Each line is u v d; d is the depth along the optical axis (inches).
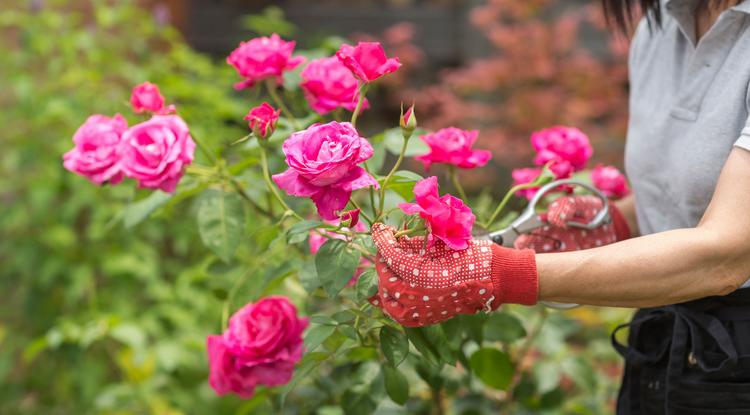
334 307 75.7
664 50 61.6
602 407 78.1
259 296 63.9
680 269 52.3
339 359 70.7
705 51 57.4
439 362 58.0
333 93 62.0
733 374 57.8
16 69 116.3
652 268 52.2
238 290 70.2
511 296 52.8
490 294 52.4
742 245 52.4
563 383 83.2
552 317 74.4
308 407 72.5
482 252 52.5
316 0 216.8
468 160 61.0
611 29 62.3
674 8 58.5
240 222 63.8
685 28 58.7
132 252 106.3
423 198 52.0
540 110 163.2
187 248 110.6
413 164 163.3
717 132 56.6
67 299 103.5
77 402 107.2
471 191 179.5
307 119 65.4
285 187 52.7
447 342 57.7
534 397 73.1
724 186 53.3
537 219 59.9
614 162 165.3
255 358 60.4
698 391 58.3
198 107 108.8
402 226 54.8
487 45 200.1
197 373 106.0
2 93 119.0
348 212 54.1
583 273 52.4
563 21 168.4
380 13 206.1
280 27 113.4
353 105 62.4
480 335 62.4
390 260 52.5
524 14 168.2
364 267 60.2
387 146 65.6
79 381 102.3
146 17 126.2
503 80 167.3
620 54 161.3
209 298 106.0
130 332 90.9
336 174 51.9
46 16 112.4
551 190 63.6
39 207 102.5
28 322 112.3
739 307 58.1
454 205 52.7
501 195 175.8
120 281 107.3
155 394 99.2
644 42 63.4
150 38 138.3
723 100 56.4
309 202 64.6
